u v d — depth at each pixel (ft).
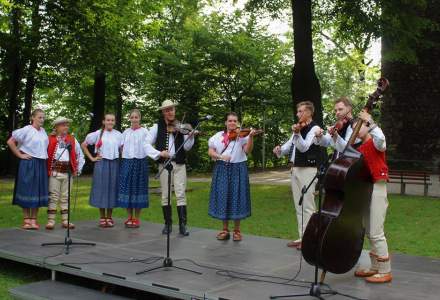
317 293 11.98
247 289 12.75
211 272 14.52
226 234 19.57
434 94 61.36
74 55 60.44
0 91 66.90
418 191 43.06
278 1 45.73
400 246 21.15
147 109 75.61
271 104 72.59
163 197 20.75
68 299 13.92
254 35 72.69
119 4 60.95
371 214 13.08
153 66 71.31
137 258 16.31
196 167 72.49
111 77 69.46
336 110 14.46
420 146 62.13
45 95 88.43
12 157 62.90
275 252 17.28
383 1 36.76
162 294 13.19
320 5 42.98
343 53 63.41
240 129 18.99
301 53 37.93
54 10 58.39
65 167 22.04
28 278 17.38
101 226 22.58
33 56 59.62
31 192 21.31
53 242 18.84
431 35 59.57
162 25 70.08
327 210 12.50
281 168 79.15
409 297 12.00
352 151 12.73
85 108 86.17
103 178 22.27
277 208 32.45
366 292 12.44
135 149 22.06
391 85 63.41
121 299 14.06
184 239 19.69
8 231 21.27
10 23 56.85
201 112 71.31
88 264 15.40
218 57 68.44
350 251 12.65
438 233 24.06
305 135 17.31
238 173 18.94
